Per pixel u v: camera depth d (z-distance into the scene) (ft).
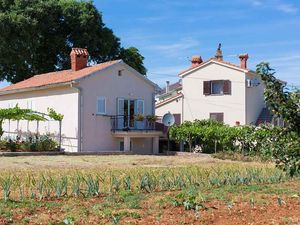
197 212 34.96
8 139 114.01
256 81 140.87
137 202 39.34
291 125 31.68
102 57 175.83
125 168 73.36
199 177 56.95
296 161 31.30
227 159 99.96
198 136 116.57
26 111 105.91
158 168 73.26
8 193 40.14
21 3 158.71
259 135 34.01
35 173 62.90
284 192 46.39
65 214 34.50
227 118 141.18
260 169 66.54
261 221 32.55
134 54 182.70
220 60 144.15
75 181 47.52
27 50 155.53
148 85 124.16
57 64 174.19
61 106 116.26
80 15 167.84
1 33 148.77
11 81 167.32
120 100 118.21
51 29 167.32
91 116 112.68
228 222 32.22
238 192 46.03
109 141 115.75
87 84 112.27
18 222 31.63
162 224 31.35
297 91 31.99
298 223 32.04
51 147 106.52
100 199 41.50
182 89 149.38
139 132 116.88
